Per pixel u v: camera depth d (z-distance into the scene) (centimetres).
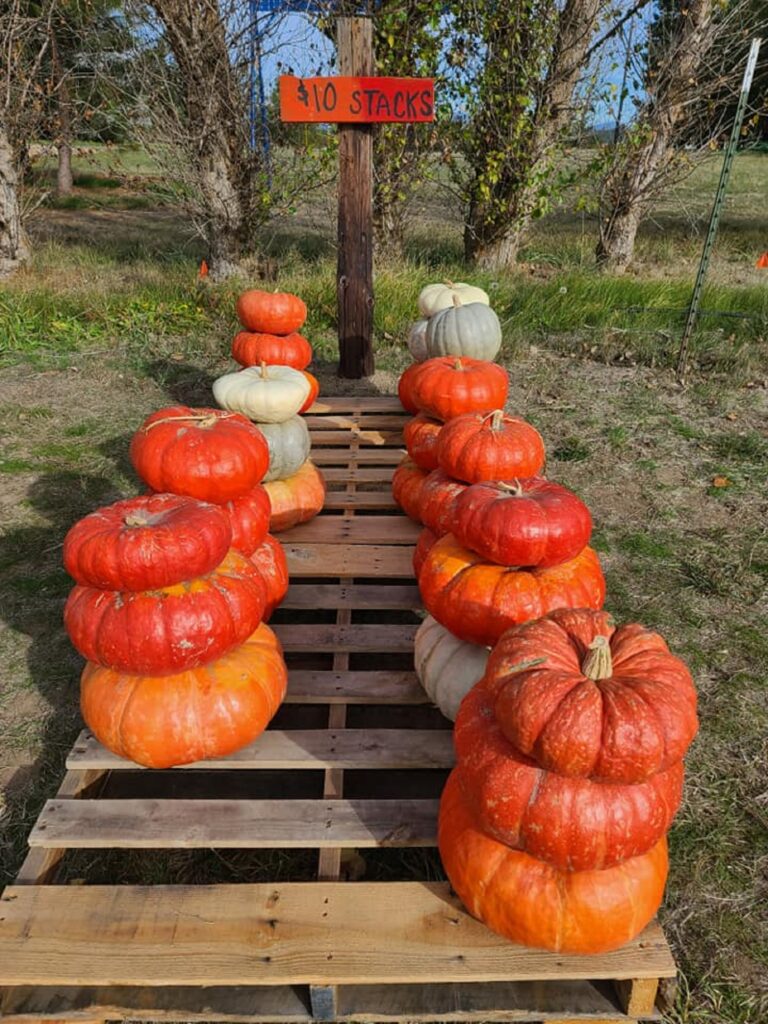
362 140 632
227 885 223
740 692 337
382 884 223
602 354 754
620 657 207
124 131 1169
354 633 342
